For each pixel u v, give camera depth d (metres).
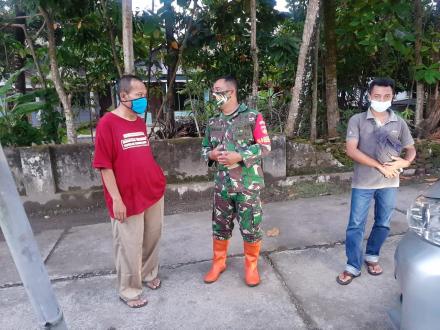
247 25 5.76
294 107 5.32
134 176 2.34
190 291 2.68
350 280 2.69
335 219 3.93
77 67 6.21
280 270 2.92
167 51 5.91
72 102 7.23
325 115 5.93
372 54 5.61
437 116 5.86
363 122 2.49
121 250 2.43
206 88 6.40
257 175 2.56
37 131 5.07
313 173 5.10
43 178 4.48
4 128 4.86
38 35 5.98
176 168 4.81
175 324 2.32
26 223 1.21
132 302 2.52
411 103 6.56
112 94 6.81
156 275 2.78
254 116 2.50
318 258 3.10
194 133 6.38
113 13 4.95
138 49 5.86
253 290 2.65
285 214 4.14
